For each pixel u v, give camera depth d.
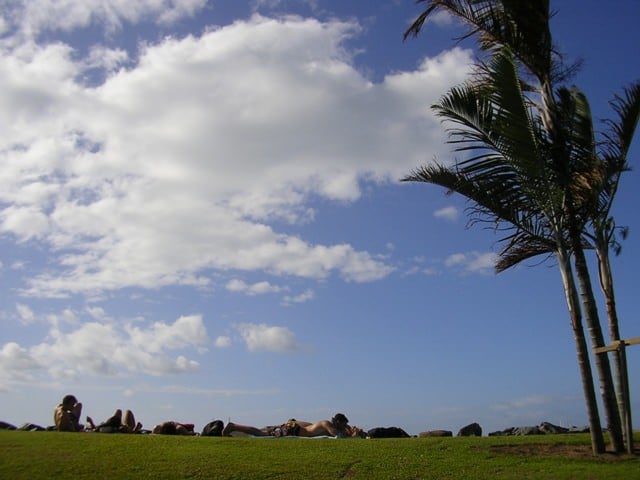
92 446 13.55
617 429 13.07
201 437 15.65
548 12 14.16
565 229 13.98
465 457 13.10
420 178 14.91
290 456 13.27
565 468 11.80
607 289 14.33
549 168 13.47
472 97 14.10
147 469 11.91
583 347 13.36
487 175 14.04
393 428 18.02
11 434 14.73
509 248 15.18
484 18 14.44
